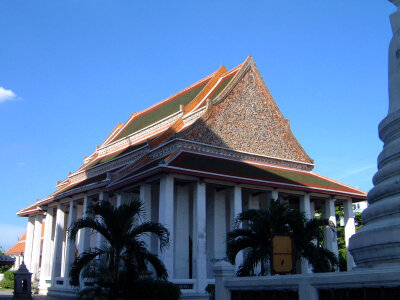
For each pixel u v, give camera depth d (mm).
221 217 34719
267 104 40688
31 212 51312
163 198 30125
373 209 13414
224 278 13188
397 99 14922
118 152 48188
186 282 29438
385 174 13719
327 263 22406
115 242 21047
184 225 33250
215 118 36625
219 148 35844
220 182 32562
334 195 38156
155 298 21031
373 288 9117
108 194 39250
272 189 34844
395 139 14305
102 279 20266
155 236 32625
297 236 21953
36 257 50469
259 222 21500
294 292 10938
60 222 45500
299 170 40531
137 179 32062
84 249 39406
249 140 38125
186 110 40656
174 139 33844
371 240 12461
